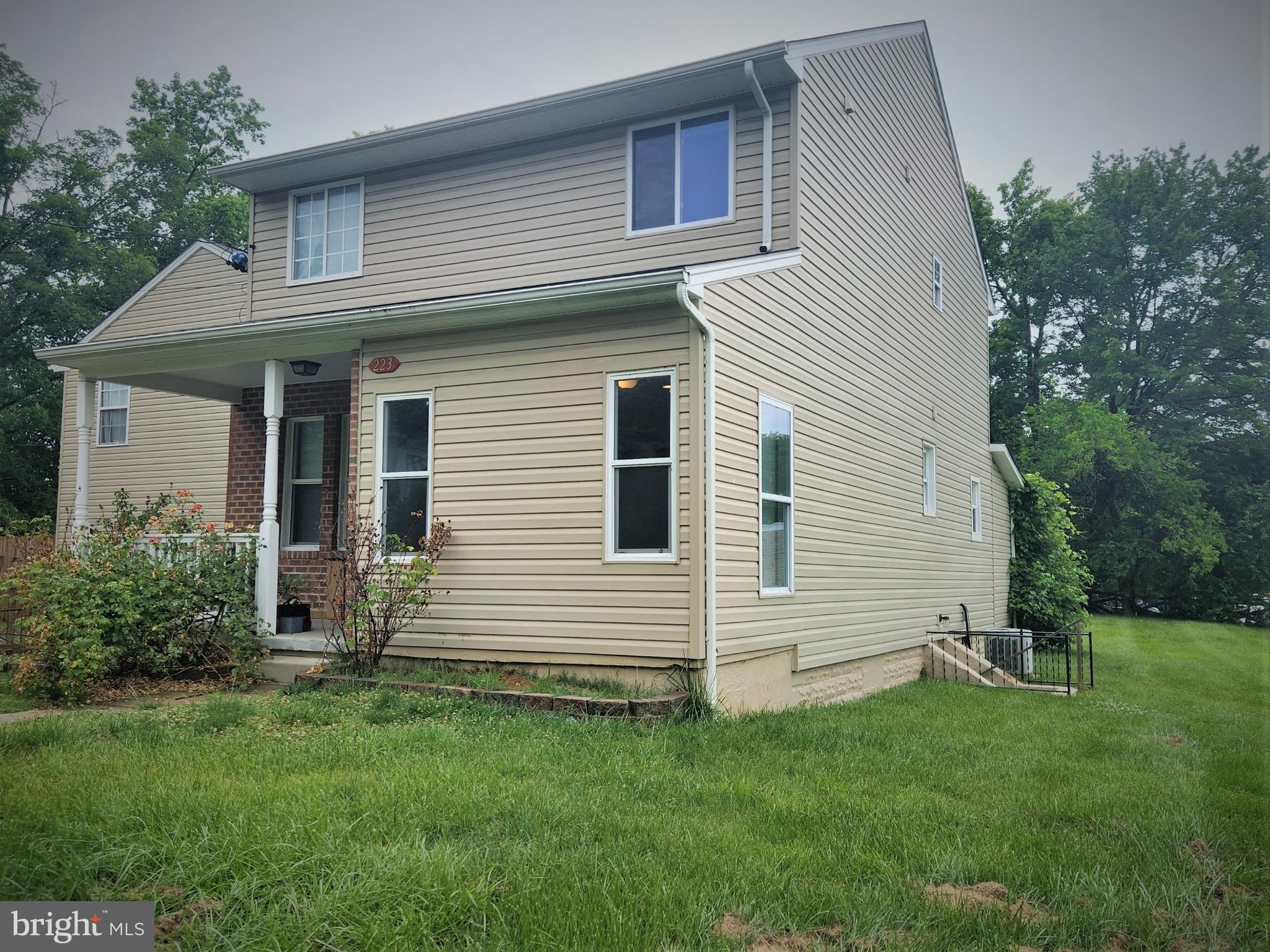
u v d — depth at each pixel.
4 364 15.82
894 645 13.41
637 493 8.57
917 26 14.77
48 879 3.94
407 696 8.06
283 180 13.50
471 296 8.95
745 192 10.58
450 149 12.30
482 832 4.68
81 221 15.36
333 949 3.52
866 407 12.52
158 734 6.66
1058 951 3.77
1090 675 13.19
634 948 3.55
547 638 8.78
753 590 9.08
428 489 9.66
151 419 16.55
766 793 5.68
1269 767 6.40
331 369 12.24
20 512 17.05
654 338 8.55
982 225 24.45
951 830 5.16
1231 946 3.85
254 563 10.16
